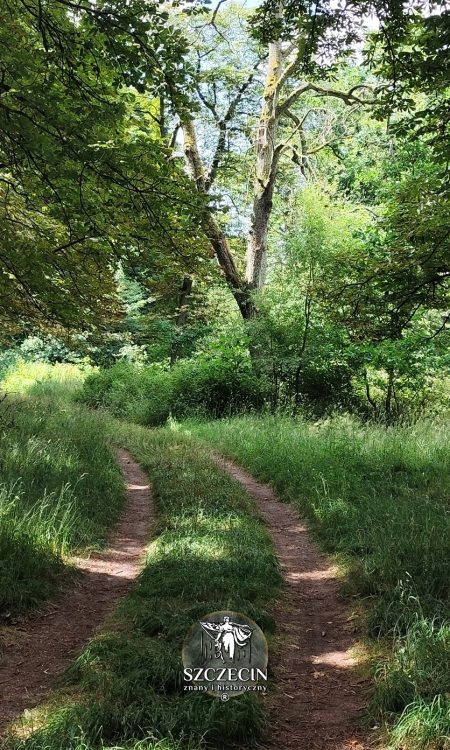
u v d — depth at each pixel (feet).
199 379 68.90
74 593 19.38
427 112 29.01
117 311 37.93
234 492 30.40
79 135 21.33
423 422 48.14
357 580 19.44
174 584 18.25
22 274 29.04
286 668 15.05
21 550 19.61
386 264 32.27
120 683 12.75
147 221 26.00
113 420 63.21
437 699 12.10
